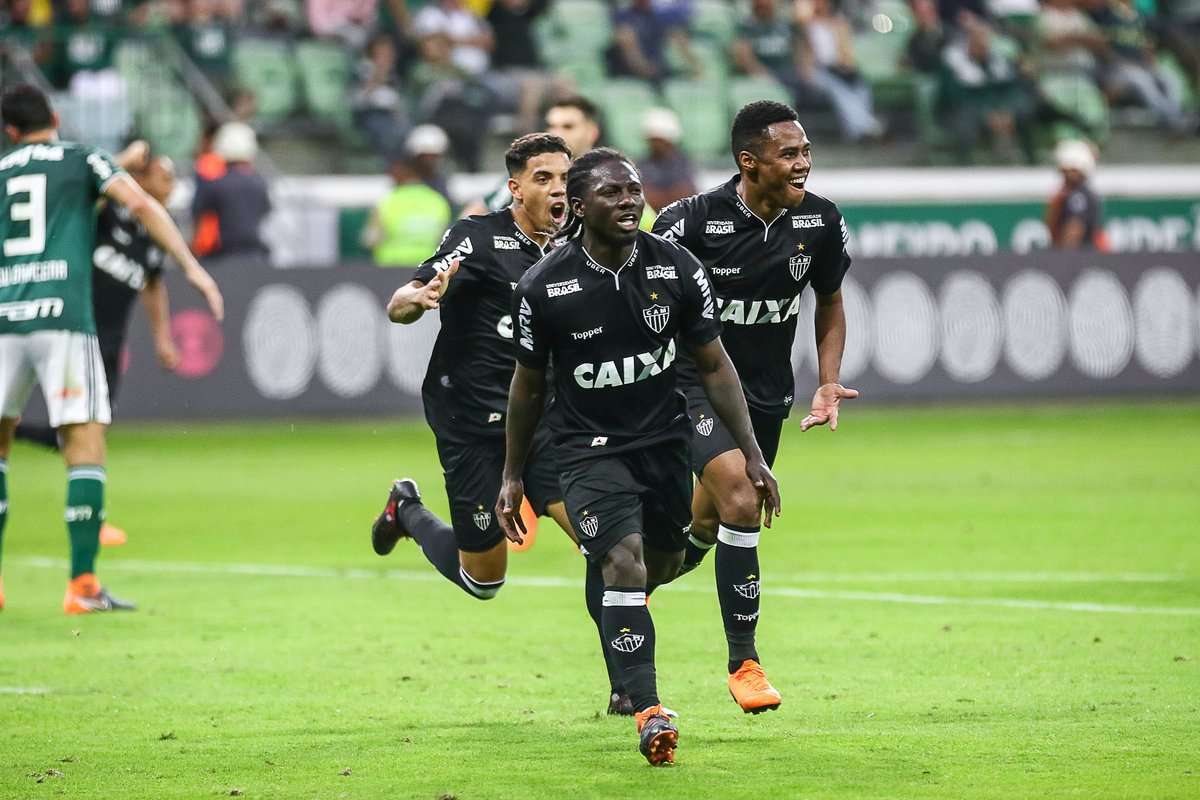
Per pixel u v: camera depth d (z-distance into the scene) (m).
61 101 69.75
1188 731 17.95
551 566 33.28
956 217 74.50
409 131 73.69
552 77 76.31
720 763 16.69
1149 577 29.92
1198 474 46.28
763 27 80.56
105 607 27.95
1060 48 84.38
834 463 50.88
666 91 78.06
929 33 82.50
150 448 57.44
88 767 16.94
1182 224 76.19
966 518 38.34
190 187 69.25
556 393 18.34
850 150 80.50
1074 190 67.56
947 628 25.22
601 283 17.47
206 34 74.44
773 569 31.62
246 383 59.78
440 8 76.50
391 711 19.89
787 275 20.56
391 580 31.45
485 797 15.36
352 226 70.62
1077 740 17.55
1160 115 85.06
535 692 21.06
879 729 18.33
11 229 27.89
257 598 29.30
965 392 65.06
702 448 19.45
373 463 51.66
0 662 23.34
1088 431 58.97
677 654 23.64
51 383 27.72
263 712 19.88
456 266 19.14
